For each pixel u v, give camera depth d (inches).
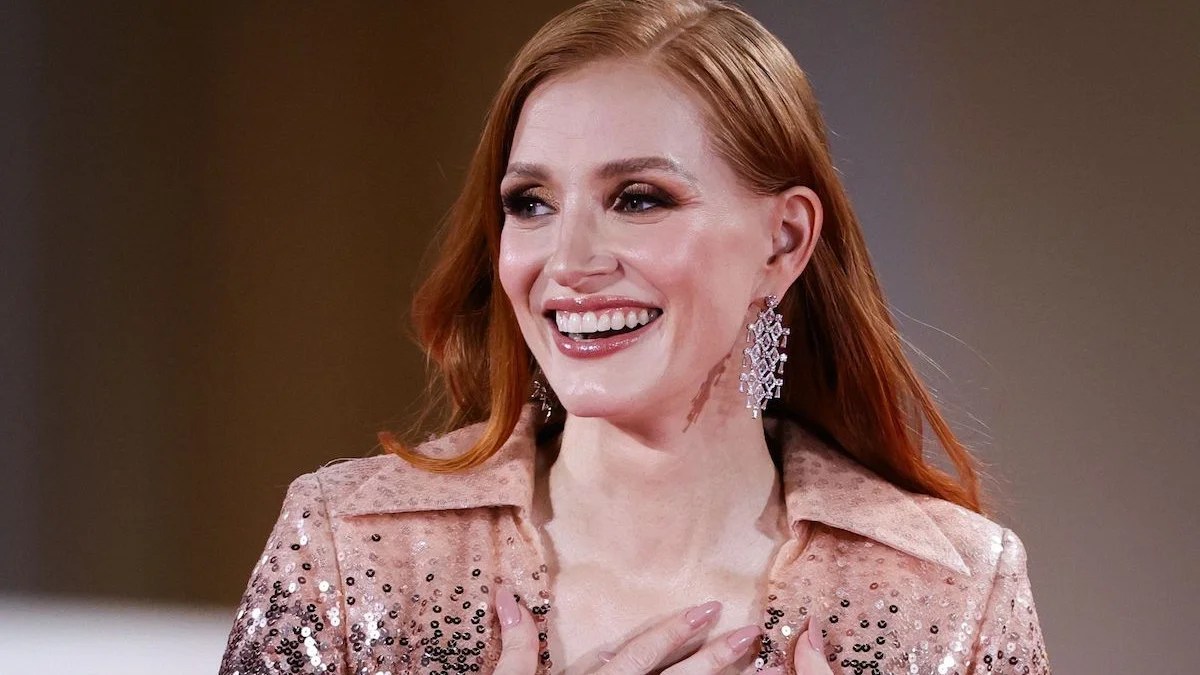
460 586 188.7
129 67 456.4
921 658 190.5
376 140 430.9
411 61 425.4
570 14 186.1
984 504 227.5
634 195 179.0
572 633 187.3
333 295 441.1
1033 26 314.3
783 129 187.6
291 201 442.3
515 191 183.9
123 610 457.1
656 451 189.2
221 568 456.1
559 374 181.2
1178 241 306.5
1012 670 195.2
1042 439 316.5
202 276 453.4
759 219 187.2
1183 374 307.3
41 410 469.4
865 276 206.8
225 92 446.9
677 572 192.9
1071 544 315.0
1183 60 304.3
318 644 185.8
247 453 452.1
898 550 197.0
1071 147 312.8
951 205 320.8
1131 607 312.7
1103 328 312.2
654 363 178.7
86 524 466.0
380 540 191.9
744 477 198.1
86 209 464.1
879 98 324.5
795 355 213.5
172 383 459.2
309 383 444.8
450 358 214.5
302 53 438.0
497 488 194.2
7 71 465.1
